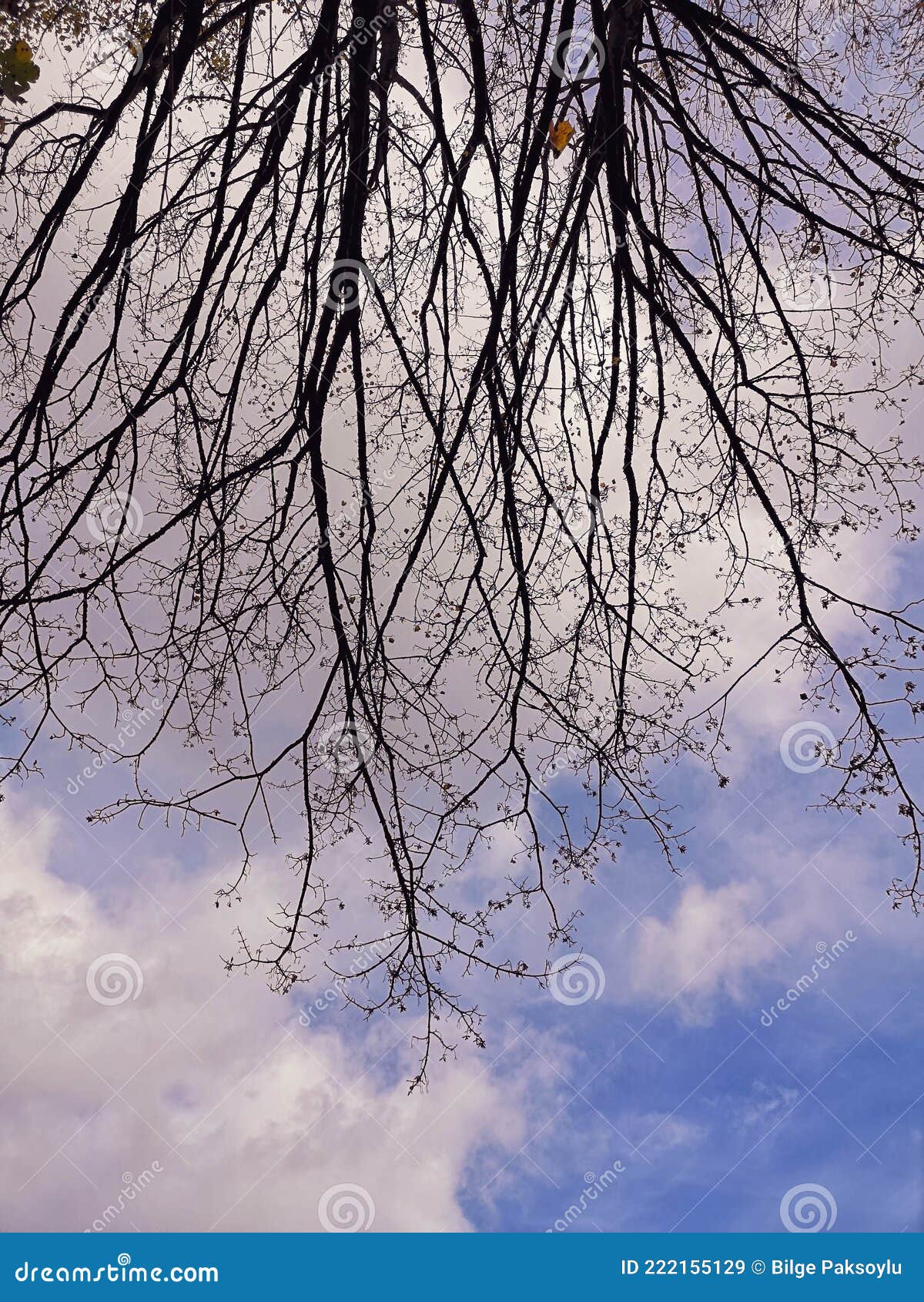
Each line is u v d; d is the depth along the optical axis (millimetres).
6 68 3607
